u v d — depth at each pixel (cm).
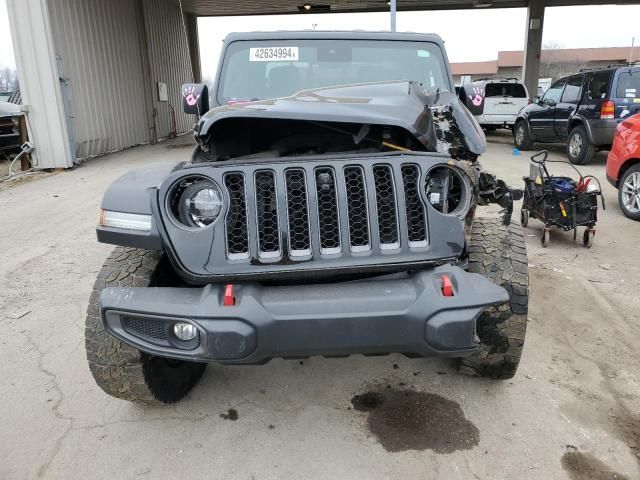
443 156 241
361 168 236
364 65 416
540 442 275
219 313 219
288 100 287
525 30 2236
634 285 481
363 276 243
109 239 251
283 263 230
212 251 230
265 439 283
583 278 498
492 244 296
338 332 219
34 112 1146
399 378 336
